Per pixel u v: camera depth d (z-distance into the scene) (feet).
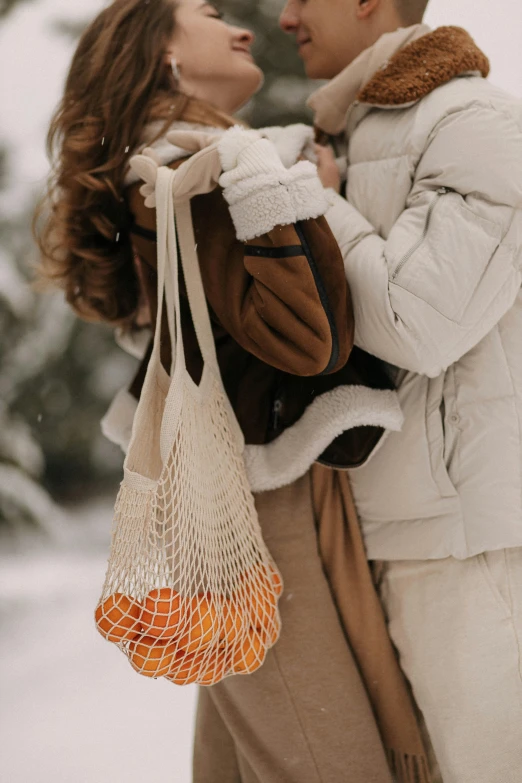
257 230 3.81
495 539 4.08
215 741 5.24
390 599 4.52
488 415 4.17
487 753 4.12
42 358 26.32
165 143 4.61
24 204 25.93
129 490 3.68
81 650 13.25
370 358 4.48
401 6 5.04
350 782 4.33
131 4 5.04
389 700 4.51
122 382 27.27
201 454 4.09
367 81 4.74
